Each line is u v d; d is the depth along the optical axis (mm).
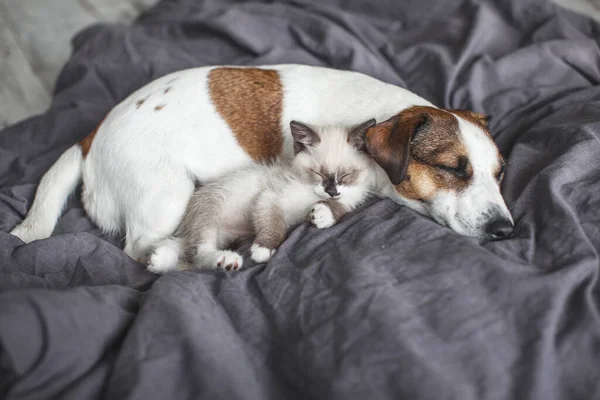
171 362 562
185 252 756
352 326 575
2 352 564
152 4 1369
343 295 604
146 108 794
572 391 550
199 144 788
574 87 922
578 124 778
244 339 607
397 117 736
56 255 717
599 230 661
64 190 823
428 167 717
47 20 1332
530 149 794
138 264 744
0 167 913
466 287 604
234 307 636
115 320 614
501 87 949
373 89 810
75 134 952
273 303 630
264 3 1152
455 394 528
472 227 696
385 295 592
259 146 807
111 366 576
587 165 728
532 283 596
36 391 548
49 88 1186
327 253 672
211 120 793
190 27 1090
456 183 710
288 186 756
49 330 563
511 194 749
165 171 773
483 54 976
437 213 722
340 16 1065
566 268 609
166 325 591
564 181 709
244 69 829
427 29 1075
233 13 1053
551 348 562
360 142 745
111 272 720
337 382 543
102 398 561
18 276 692
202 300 637
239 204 778
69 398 546
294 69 839
